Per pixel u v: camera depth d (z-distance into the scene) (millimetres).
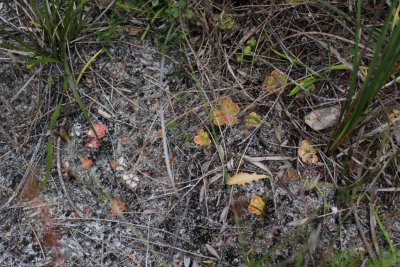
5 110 679
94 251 625
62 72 694
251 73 703
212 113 679
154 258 621
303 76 699
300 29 718
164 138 655
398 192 646
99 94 690
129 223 634
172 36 697
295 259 610
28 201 643
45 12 647
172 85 696
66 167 657
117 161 662
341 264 610
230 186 652
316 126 671
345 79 694
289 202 646
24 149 663
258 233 631
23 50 689
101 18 717
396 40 522
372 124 670
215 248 626
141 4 717
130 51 709
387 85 663
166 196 647
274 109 685
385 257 611
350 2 714
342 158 661
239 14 721
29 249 625
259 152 667
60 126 672
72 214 638
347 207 641
